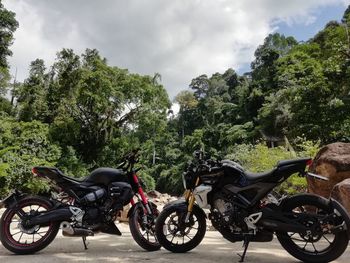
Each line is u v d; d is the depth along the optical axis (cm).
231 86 7288
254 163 1030
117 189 387
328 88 1546
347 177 518
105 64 2619
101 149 2584
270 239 337
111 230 384
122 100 2466
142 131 2700
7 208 371
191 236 430
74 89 2534
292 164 335
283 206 335
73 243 424
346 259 335
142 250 391
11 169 1362
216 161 370
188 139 4625
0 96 2845
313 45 3638
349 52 1612
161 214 378
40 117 2662
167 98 2703
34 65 2819
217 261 332
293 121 1645
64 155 2223
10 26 2973
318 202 324
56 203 381
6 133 1812
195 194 364
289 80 2362
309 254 328
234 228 350
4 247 394
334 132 1447
